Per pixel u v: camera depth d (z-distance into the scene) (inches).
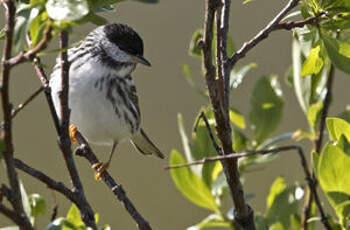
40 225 749.3
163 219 836.0
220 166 388.8
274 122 420.5
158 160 863.1
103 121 494.9
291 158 798.5
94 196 836.6
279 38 830.5
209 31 259.8
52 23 210.8
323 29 307.0
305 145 791.7
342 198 297.6
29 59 208.8
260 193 791.7
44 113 868.0
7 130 216.1
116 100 495.8
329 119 305.0
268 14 866.1
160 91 869.2
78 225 309.4
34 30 232.5
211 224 381.4
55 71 466.3
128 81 507.2
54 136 860.6
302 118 812.6
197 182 389.4
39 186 786.2
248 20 866.8
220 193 389.7
